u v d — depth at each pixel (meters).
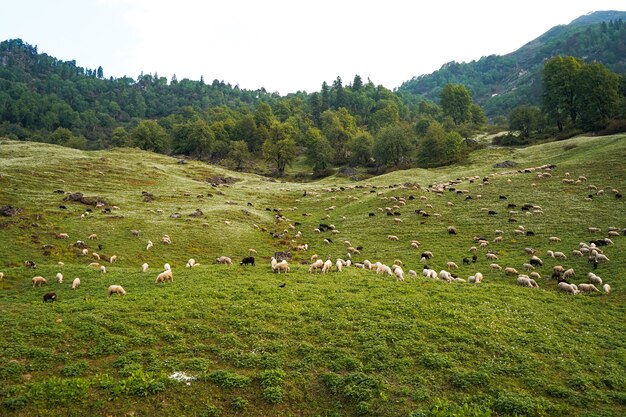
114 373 16.72
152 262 48.78
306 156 176.75
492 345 19.56
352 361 17.88
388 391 16.14
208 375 16.69
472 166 109.56
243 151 157.25
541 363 18.28
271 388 16.05
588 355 19.45
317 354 18.53
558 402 15.84
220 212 72.44
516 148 122.38
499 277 37.22
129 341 19.00
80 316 21.22
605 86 114.00
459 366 17.86
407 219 63.72
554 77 124.81
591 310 26.14
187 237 58.25
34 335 19.03
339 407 15.52
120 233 56.66
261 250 56.44
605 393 16.47
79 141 192.12
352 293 26.19
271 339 19.89
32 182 77.25
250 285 27.42
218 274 31.03
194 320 21.48
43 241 49.66
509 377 17.30
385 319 21.97
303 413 15.31
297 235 63.47
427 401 15.65
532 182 71.69
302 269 33.16
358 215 70.44
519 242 48.34
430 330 20.83
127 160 114.19
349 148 161.62
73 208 65.25
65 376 16.30
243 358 18.14
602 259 37.66
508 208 61.47
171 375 16.62
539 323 22.86
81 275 35.31
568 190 64.31
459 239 52.84
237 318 21.73
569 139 106.75
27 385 15.46
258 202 87.62
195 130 165.50
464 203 67.50
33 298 29.08
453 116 178.75
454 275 38.16
